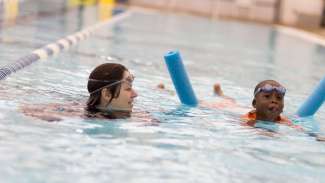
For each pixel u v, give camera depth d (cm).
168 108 532
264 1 2098
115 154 365
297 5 2080
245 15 2122
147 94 592
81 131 412
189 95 555
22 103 478
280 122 510
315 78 885
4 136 375
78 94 544
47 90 550
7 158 331
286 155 403
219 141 426
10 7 1641
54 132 400
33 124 414
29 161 331
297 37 1680
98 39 1138
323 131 495
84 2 2191
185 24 1767
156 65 841
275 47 1353
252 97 651
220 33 1595
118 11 1988
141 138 411
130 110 493
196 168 353
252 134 457
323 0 2116
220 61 992
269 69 948
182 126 464
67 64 750
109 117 464
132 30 1415
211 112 532
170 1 2222
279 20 2102
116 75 480
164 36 1350
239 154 395
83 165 336
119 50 989
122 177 323
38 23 1309
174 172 341
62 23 1375
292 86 778
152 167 346
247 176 346
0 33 1035
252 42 1430
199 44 1258
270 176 350
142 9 2169
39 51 816
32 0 1991
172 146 398
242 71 889
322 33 1906
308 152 416
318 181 347
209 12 2166
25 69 670
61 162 337
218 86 653
